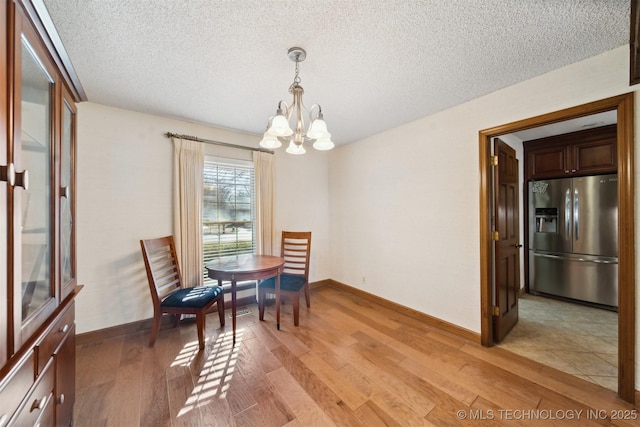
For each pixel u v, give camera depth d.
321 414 1.47
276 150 3.51
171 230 2.70
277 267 2.51
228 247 3.13
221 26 1.37
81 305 2.25
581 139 3.19
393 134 3.03
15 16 0.77
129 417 1.45
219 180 3.06
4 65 0.73
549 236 3.49
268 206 3.30
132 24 1.34
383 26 1.37
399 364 1.96
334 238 3.99
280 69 1.78
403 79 1.93
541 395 1.62
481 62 1.72
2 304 0.72
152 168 2.58
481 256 2.24
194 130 2.85
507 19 1.33
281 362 1.98
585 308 3.14
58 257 1.10
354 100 2.29
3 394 0.69
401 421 1.42
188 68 1.76
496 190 2.27
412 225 2.83
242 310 3.05
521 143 3.67
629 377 1.54
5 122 0.74
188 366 1.93
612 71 1.60
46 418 0.97
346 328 2.56
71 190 1.34
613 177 2.96
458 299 2.42
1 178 0.71
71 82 1.27
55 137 1.09
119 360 2.00
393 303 3.04
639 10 1.09
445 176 2.51
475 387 1.70
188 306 2.17
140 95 2.16
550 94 1.84
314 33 1.42
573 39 1.49
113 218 2.38
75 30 1.37
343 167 3.80
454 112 2.43
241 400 1.58
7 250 0.74
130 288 2.47
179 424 1.40
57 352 1.08
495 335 2.28
